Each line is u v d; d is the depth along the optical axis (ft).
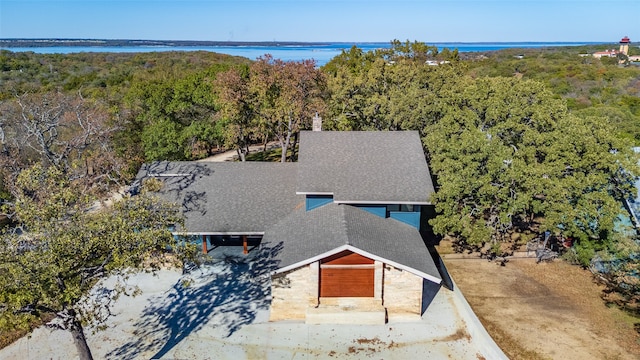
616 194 79.46
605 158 74.02
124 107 148.56
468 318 66.08
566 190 74.28
